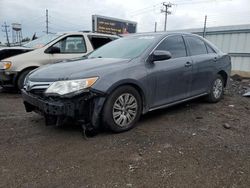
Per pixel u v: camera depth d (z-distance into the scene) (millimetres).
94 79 3533
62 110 3375
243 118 4840
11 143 3508
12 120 4465
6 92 7090
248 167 2943
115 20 31391
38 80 3715
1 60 6902
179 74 4672
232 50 16109
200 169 2883
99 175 2746
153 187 2549
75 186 2555
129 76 3840
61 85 3449
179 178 2705
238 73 14453
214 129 4152
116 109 3773
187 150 3340
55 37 7352
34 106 3818
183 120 4566
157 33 4906
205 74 5367
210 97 5762
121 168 2887
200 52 5391
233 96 6871
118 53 4500
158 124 4312
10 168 2869
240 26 15531
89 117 3586
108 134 3809
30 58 6773
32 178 2684
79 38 7590
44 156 3143
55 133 3861
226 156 3199
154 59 4203
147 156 3162
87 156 3146
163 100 4492
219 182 2643
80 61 4215
